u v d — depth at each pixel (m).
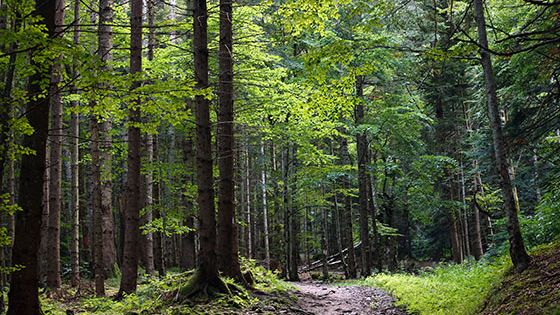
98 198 13.82
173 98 7.97
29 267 6.53
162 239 19.98
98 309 11.05
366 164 22.56
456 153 25.14
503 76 14.20
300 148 21.06
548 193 13.02
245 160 26.64
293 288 14.71
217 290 10.79
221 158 12.60
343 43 8.93
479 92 15.89
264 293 12.13
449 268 19.17
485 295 9.22
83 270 21.89
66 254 26.38
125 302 11.06
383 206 26.72
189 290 10.66
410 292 13.12
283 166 24.94
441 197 26.72
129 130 12.48
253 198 32.81
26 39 5.86
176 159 24.47
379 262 23.67
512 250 9.25
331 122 18.80
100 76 6.51
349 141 26.48
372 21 9.14
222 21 12.67
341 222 36.88
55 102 14.70
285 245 23.69
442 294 11.73
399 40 18.22
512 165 18.77
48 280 14.55
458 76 23.19
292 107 15.58
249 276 12.85
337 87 10.29
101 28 14.18
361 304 12.81
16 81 10.48
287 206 23.53
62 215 27.23
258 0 17.38
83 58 6.26
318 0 8.78
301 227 38.12
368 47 8.94
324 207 26.27
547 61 10.41
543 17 10.00
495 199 21.92
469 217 28.72
